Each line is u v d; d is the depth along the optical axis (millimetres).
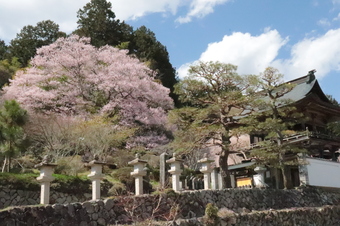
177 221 11156
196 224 11609
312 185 21094
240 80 18281
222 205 14477
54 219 9758
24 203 14047
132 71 28578
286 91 20891
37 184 14727
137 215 11398
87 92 28766
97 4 47000
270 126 18312
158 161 23375
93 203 10789
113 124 25266
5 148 15727
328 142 25172
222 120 18500
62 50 29531
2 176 13992
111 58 30797
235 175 26219
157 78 41344
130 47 45844
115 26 46469
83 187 15992
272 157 18609
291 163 19984
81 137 21078
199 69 18188
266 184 22625
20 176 14695
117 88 27234
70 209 10188
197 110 18359
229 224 12617
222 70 18078
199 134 17547
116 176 18578
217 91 18562
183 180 20000
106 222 10781
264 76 19922
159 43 49219
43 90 26297
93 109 27500
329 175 23078
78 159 19422
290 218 15156
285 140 24141
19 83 27516
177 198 12867
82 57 28531
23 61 41750
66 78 28922
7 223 8844
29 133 20875
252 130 19203
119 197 11648
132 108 27625
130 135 24953
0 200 13375
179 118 18641
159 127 30000
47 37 44375
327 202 20578
